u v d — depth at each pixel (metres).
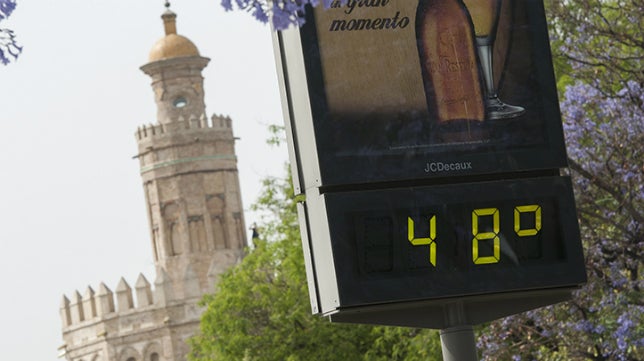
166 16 154.88
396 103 17.25
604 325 25.48
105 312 146.25
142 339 145.38
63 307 150.25
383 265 17.25
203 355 63.38
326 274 17.34
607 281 25.52
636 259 25.70
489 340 27.66
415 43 17.34
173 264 149.62
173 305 145.12
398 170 17.20
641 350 26.08
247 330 52.06
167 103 152.50
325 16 17.11
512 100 17.66
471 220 17.55
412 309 17.88
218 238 150.62
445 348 17.97
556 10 27.00
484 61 17.56
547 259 17.80
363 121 17.16
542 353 27.53
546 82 17.73
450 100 17.42
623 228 25.11
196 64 153.62
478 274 17.55
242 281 52.84
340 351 48.62
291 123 17.72
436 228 17.41
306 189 17.47
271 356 50.25
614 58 26.62
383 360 45.06
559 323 26.53
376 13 17.30
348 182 17.06
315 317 49.53
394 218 17.28
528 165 17.64
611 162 25.73
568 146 25.77
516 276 17.67
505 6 17.66
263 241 53.75
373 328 45.16
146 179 152.75
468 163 17.45
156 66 152.62
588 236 25.67
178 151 151.38
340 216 17.11
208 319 53.00
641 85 26.30
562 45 27.52
